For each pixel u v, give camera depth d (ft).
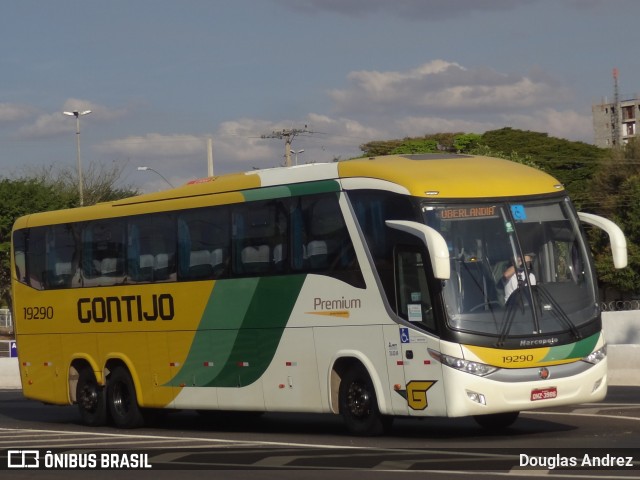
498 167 65.87
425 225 61.26
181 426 84.79
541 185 64.69
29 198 293.23
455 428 71.31
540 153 405.18
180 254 78.43
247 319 73.00
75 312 87.92
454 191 62.64
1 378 150.41
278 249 70.95
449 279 61.00
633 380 104.58
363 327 65.21
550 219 64.03
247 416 89.10
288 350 70.08
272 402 71.46
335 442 63.41
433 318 61.11
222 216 75.20
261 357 71.97
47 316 90.84
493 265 61.77
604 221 65.05
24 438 74.79
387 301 63.72
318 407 68.39
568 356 61.77
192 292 77.25
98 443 68.95
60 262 89.76
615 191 323.57
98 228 86.12
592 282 64.13
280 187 71.26
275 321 70.95
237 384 73.87
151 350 80.84
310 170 69.56
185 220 78.23
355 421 66.33
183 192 79.00
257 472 51.24
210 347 75.92
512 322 60.95
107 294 84.84
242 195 73.87
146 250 81.56
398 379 63.16
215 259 75.61
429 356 61.26
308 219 69.00
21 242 94.02
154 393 80.69
